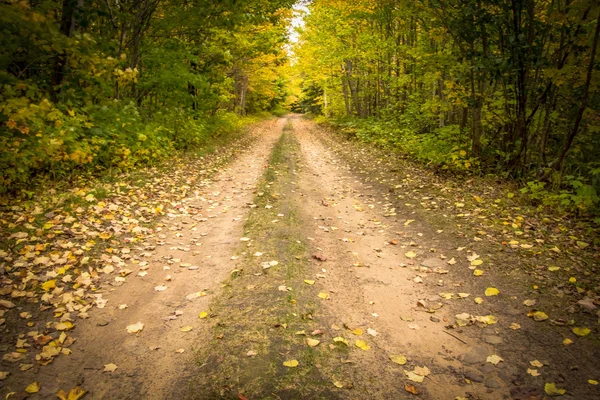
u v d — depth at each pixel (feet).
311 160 39.93
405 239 17.65
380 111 59.31
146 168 28.68
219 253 15.94
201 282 13.43
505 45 24.08
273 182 28.30
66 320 10.69
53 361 9.16
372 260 15.53
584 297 11.57
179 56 38.50
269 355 9.57
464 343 10.15
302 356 9.55
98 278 13.15
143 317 11.21
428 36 34.37
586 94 19.76
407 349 9.96
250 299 12.23
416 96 48.03
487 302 11.98
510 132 26.14
